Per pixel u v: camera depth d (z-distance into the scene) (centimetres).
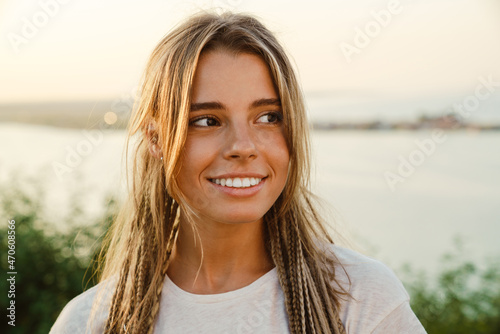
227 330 137
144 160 162
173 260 154
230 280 144
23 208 411
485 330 358
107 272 176
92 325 151
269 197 136
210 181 134
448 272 387
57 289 396
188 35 136
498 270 386
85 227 393
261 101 133
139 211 161
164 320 142
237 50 132
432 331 360
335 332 134
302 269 141
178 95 133
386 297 138
